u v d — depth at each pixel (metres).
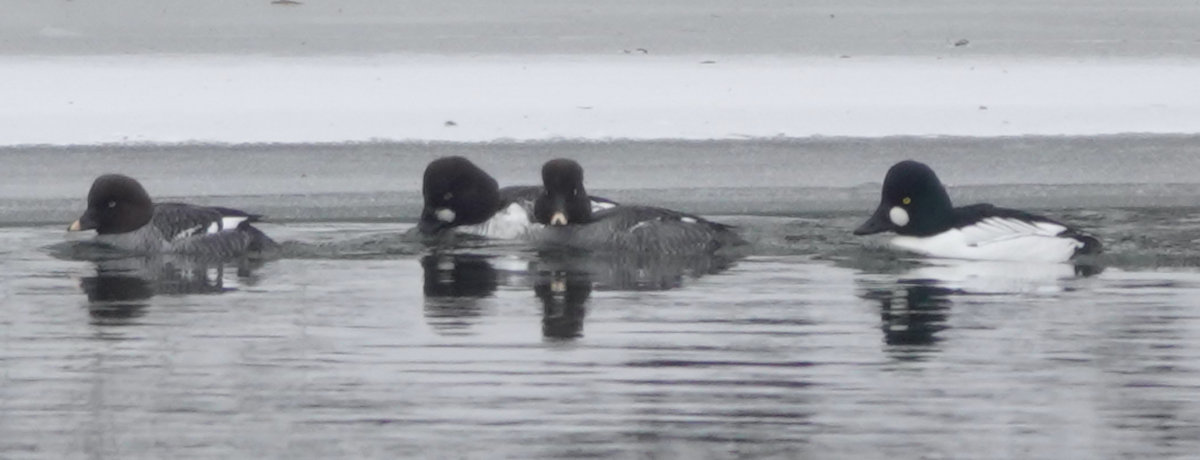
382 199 19.88
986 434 10.31
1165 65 31.89
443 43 34.53
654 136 23.44
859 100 26.97
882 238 16.83
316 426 10.52
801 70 30.75
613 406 10.88
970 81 29.38
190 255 16.16
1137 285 14.64
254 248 16.33
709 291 14.42
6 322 13.16
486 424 10.52
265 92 27.44
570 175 16.53
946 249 16.11
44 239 17.23
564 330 12.91
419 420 10.62
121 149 22.12
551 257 16.17
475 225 17.30
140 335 12.77
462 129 23.91
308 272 15.34
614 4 40.53
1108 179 21.14
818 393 11.16
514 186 18.72
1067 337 12.63
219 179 20.70
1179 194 20.38
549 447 10.09
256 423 10.56
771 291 14.40
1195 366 11.79
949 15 39.50
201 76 29.39
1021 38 35.94
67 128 23.58
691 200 20.05
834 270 15.42
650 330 12.93
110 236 16.30
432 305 13.84
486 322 13.20
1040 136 23.50
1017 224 16.06
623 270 15.47
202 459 9.92
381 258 16.12
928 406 10.89
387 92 27.61
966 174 21.42
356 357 12.10
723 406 10.88
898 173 16.31
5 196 19.70
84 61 31.28
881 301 13.95
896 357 12.06
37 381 11.49
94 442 10.20
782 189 20.56
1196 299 13.98
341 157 21.86
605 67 31.14
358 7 39.50
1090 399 11.02
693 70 30.72
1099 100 27.03
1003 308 13.63
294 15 38.22
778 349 12.30
